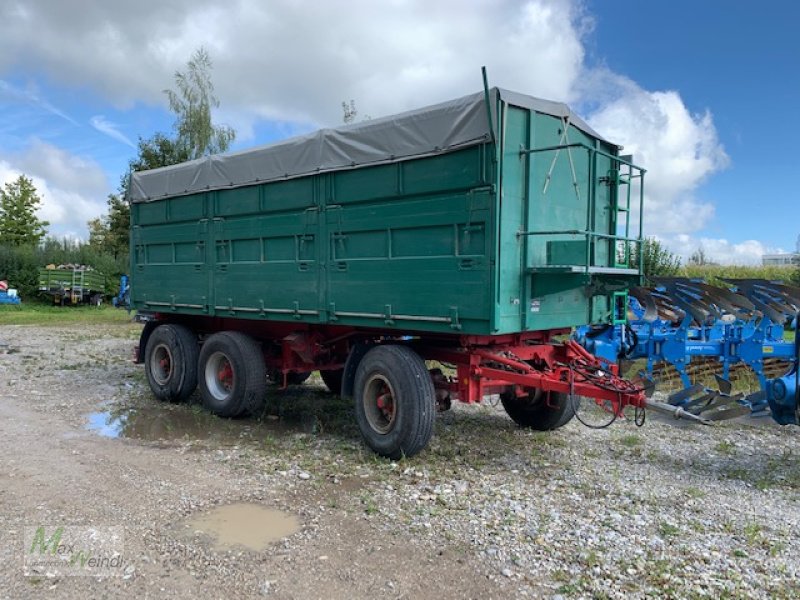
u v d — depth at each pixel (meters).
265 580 3.71
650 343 9.06
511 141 5.35
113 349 14.84
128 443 6.65
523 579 3.75
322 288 6.61
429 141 5.53
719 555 4.06
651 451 6.53
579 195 6.22
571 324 6.16
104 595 3.50
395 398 5.95
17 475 5.48
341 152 6.29
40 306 31.77
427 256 5.64
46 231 47.34
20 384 10.06
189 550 4.07
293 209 6.91
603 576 3.78
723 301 8.62
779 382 5.75
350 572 3.82
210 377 8.11
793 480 5.64
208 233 8.12
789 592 3.61
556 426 7.20
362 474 5.67
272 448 6.50
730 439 7.04
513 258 5.38
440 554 4.07
